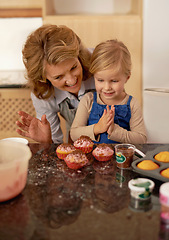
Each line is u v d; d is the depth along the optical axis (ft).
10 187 2.40
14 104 7.95
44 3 7.34
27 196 2.56
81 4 8.63
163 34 7.35
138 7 7.41
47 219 2.20
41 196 2.55
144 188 2.41
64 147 3.37
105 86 4.23
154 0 7.13
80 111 4.71
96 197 2.51
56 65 3.92
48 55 3.85
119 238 1.96
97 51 4.29
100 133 4.15
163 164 2.99
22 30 8.87
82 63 4.90
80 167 3.10
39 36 4.09
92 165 3.21
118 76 4.17
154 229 2.05
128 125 4.69
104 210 2.31
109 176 2.92
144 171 2.81
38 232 2.05
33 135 3.98
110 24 7.40
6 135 8.30
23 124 3.97
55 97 5.23
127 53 4.44
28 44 4.22
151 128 7.82
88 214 2.26
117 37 7.46
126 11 8.64
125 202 2.42
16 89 7.64
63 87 4.39
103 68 4.09
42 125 4.02
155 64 7.52
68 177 2.92
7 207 2.38
